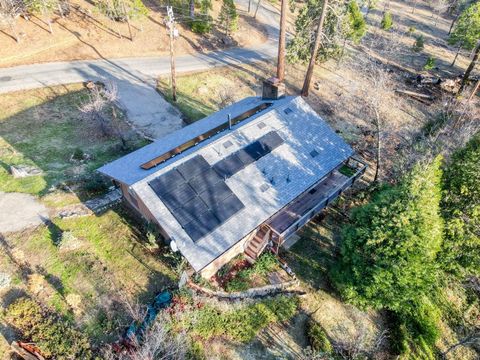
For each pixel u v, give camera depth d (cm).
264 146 2225
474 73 4525
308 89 3709
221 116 2652
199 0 4750
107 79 3547
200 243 1772
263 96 2822
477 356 1972
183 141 2298
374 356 1823
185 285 1848
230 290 1934
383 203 1839
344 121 3469
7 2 3522
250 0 5919
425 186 1698
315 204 2338
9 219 2077
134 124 3102
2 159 2492
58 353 1509
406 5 7088
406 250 1723
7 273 1797
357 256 1834
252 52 4528
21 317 1605
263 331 1828
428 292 2084
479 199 1906
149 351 1449
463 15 4441
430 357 1908
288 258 2203
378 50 4978
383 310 2039
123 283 1850
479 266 1984
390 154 3114
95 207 2228
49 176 2402
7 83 3259
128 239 2061
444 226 1950
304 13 3719
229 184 2008
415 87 4178
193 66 4012
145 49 4112
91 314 1708
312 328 1850
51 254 1925
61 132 2877
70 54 3756
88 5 4409
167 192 1819
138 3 3994
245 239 2086
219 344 1738
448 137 2897
